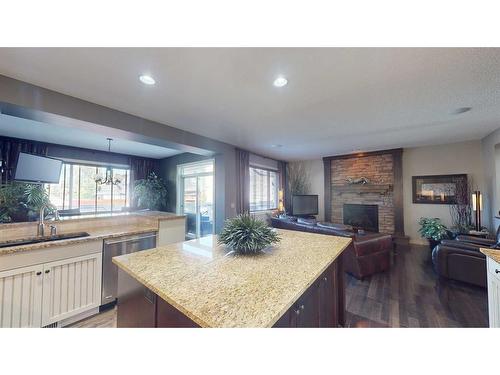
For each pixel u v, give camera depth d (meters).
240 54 1.67
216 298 0.92
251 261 1.39
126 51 1.62
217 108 2.74
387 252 3.41
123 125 2.84
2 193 3.95
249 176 5.60
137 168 6.67
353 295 2.62
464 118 3.13
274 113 2.91
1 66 1.81
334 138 4.29
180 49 1.60
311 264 1.33
